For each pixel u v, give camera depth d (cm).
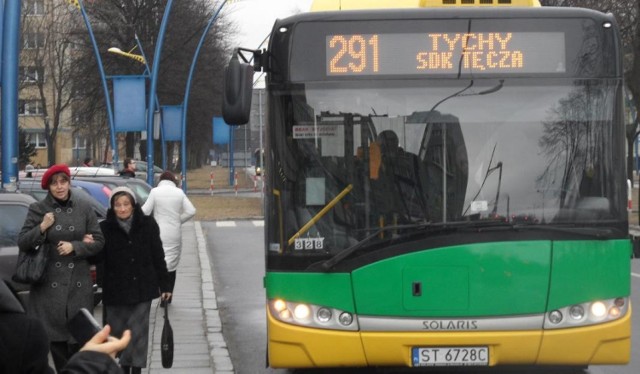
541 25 1428
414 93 1419
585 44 1427
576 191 1404
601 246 1395
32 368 529
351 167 1407
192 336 2097
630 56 5484
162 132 7569
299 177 1407
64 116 16350
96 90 9750
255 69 1441
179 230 2506
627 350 1395
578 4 4994
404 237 1385
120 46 9612
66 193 1520
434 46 1427
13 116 2867
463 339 1373
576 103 1419
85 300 1525
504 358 1380
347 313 1384
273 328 1398
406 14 1430
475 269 1381
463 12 1428
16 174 2872
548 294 1384
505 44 1427
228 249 4300
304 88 1420
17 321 532
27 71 11219
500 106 1419
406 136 1411
